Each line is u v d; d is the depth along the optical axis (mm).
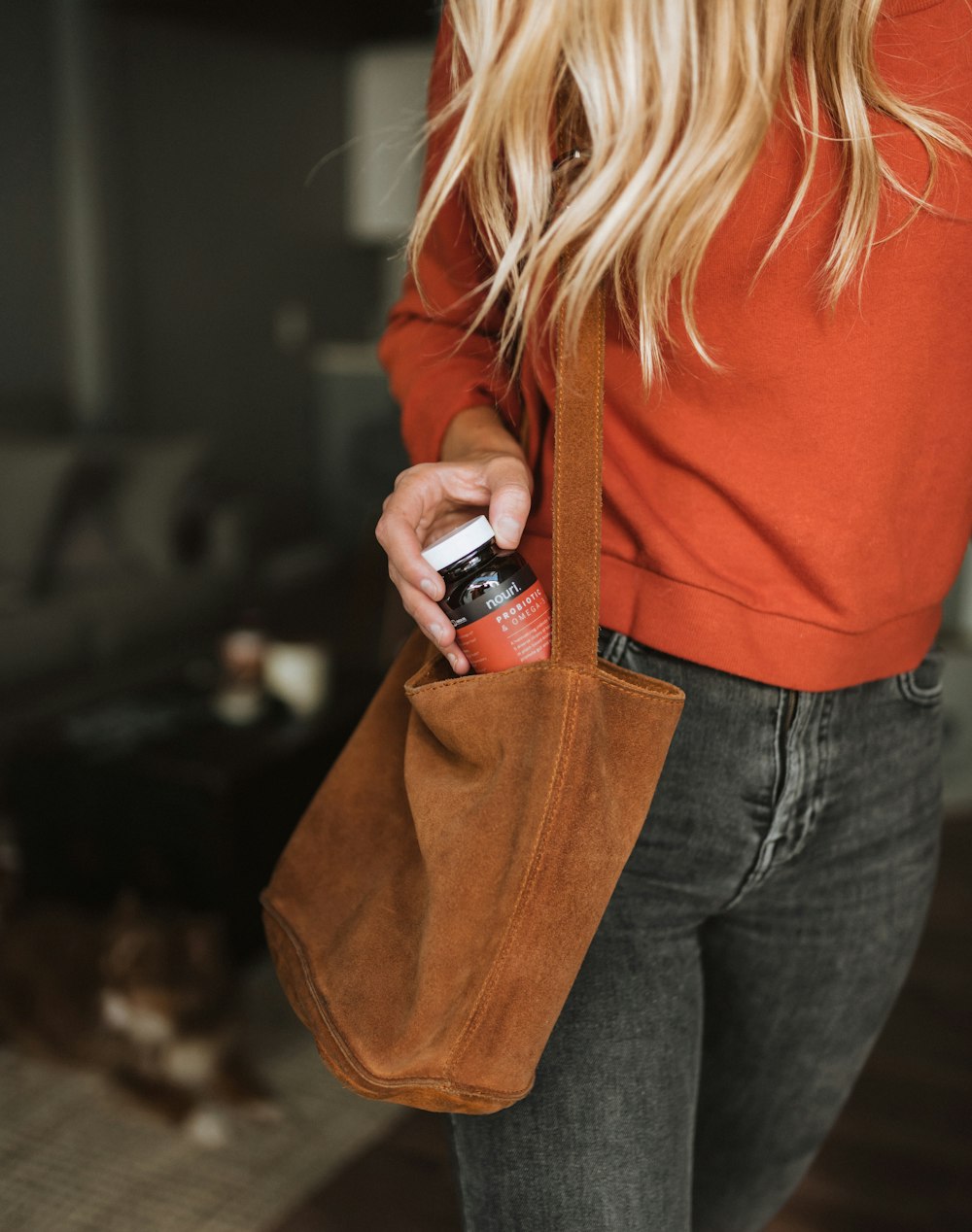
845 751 725
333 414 5781
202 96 4852
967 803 2898
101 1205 1540
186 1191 1570
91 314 4359
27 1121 1714
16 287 4035
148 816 2002
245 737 2139
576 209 590
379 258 6215
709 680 698
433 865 624
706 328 647
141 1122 1715
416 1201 1561
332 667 2662
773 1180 897
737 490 667
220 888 1970
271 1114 1722
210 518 4027
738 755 702
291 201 5496
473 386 777
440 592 618
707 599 686
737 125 564
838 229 610
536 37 578
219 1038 1739
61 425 4227
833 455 654
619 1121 696
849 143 604
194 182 4863
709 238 591
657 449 688
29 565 3332
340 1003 660
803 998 808
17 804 2125
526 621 614
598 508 587
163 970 1730
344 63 5781
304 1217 1524
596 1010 706
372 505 5738
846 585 675
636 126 572
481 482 681
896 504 679
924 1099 1817
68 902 2121
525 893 590
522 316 705
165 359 4797
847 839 754
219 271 5070
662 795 712
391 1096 621
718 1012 848
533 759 591
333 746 2211
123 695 2451
